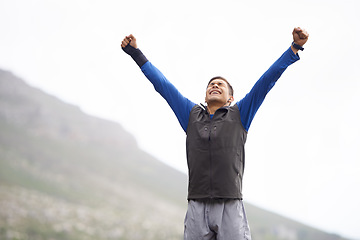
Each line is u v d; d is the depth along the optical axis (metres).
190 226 3.78
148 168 153.38
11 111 138.88
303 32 3.73
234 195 3.71
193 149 3.90
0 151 98.56
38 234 48.75
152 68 4.38
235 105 4.02
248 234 3.73
